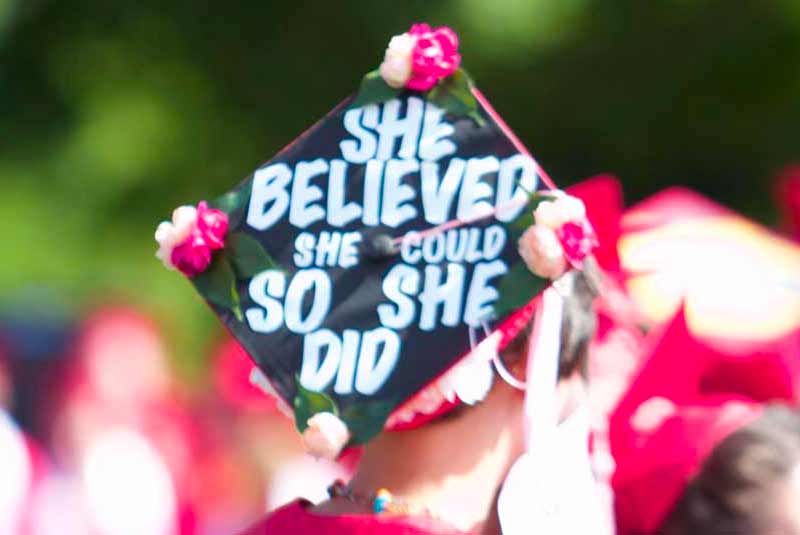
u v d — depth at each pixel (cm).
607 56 1350
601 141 1365
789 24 1368
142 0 1395
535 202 313
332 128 326
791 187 445
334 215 322
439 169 319
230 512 1089
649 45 1359
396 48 321
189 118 1364
